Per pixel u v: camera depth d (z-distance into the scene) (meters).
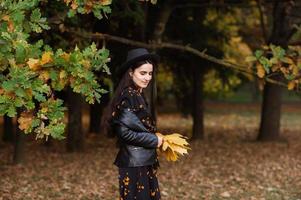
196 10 16.84
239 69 10.12
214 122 29.38
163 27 13.45
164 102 37.44
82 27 10.70
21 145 13.69
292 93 9.66
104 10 4.89
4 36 4.14
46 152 16.36
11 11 4.26
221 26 19.48
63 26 8.71
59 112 4.38
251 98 50.81
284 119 31.59
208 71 18.42
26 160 13.91
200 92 19.64
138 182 4.86
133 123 4.77
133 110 4.81
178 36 17.08
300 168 12.73
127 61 4.88
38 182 10.88
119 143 4.98
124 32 13.49
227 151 16.33
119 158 4.93
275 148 16.89
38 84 4.21
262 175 11.64
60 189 10.02
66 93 17.22
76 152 16.34
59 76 4.43
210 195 9.35
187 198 9.08
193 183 10.63
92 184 10.59
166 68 19.55
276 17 15.84
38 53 4.30
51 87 4.72
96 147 17.77
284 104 44.72
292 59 8.20
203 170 12.47
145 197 4.88
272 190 9.84
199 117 19.83
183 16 16.70
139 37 13.52
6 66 4.29
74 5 4.86
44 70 4.35
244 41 20.86
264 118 18.62
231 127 26.31
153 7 14.53
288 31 15.22
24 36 4.24
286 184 10.52
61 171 12.48
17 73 4.07
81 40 9.65
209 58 10.65
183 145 4.84
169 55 17.27
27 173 12.20
